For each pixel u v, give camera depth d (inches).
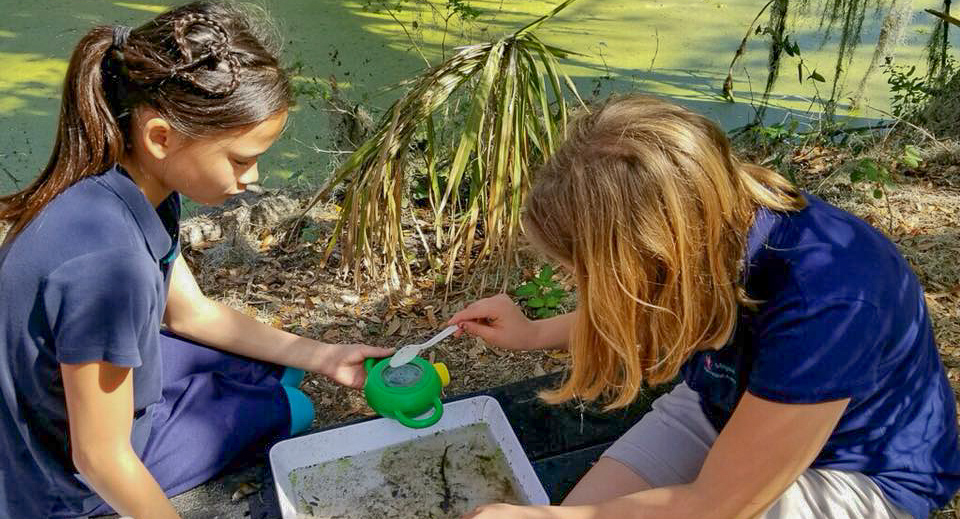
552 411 66.4
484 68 73.4
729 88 132.0
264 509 57.7
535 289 81.0
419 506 59.0
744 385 43.7
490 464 62.1
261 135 45.5
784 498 44.9
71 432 46.4
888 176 95.3
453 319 63.5
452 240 83.7
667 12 161.3
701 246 37.5
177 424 58.2
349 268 89.4
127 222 44.4
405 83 82.9
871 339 38.2
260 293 86.4
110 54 43.5
